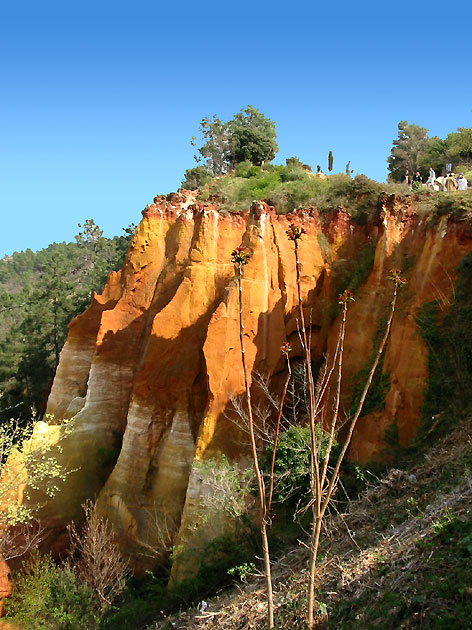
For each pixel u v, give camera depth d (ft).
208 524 64.59
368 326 75.00
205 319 83.87
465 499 38.04
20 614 70.08
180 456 78.59
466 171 110.63
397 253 76.23
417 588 30.35
